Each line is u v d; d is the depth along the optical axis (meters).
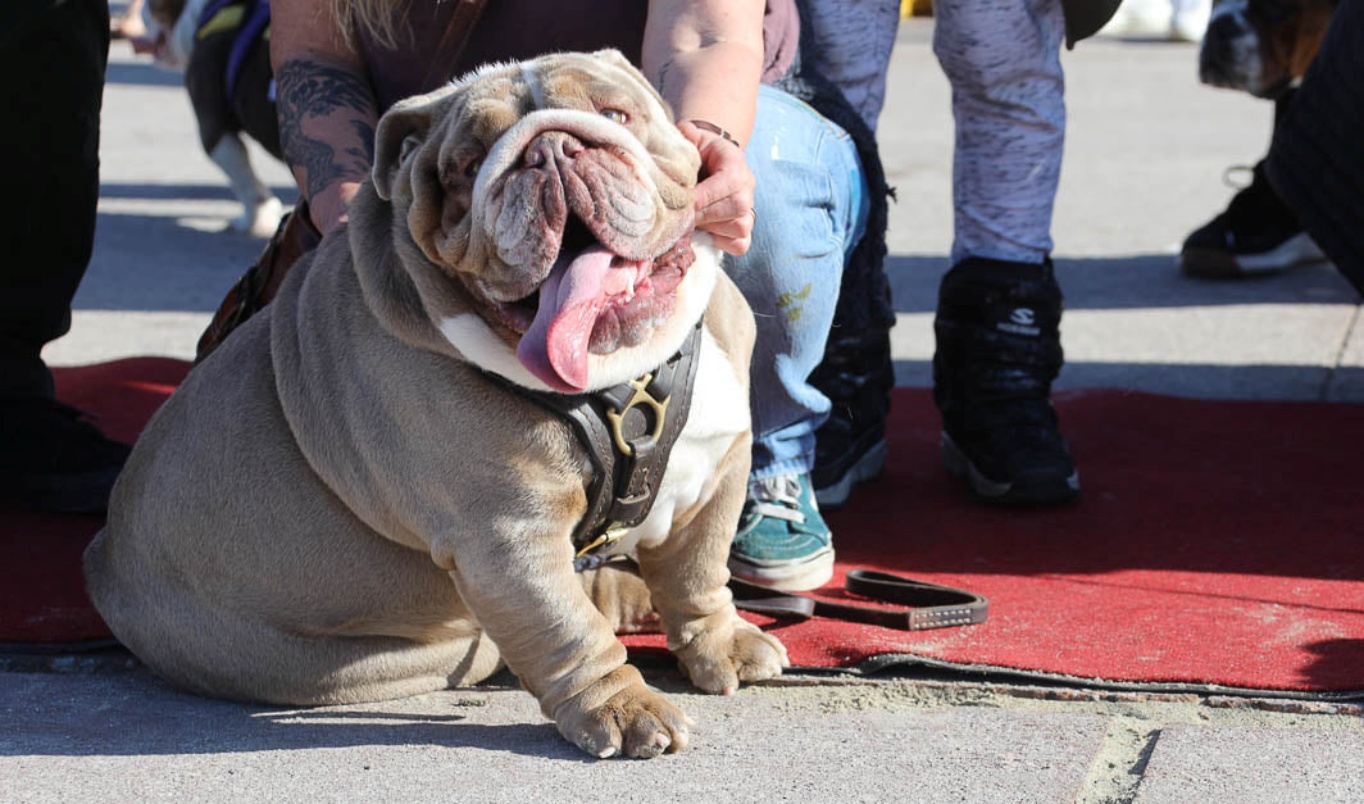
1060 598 3.94
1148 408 5.72
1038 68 4.69
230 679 3.37
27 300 4.76
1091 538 4.43
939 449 5.43
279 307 3.33
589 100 2.76
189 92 9.62
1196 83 17.33
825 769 2.90
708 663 3.44
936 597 3.88
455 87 2.94
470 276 2.77
